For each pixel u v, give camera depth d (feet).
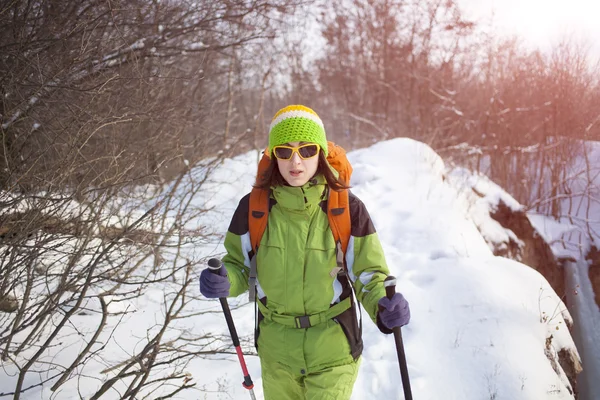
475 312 14.33
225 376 10.98
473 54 49.34
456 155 38.91
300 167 6.64
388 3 52.31
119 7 16.65
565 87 42.91
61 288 9.71
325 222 6.91
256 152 28.19
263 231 6.95
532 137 44.57
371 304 6.67
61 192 10.59
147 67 19.34
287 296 6.93
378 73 54.85
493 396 11.19
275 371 7.29
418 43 52.24
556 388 12.06
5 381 9.84
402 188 23.34
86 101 12.82
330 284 6.93
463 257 17.53
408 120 50.83
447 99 46.44
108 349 11.32
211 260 6.71
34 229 10.12
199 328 12.87
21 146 11.80
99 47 15.02
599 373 28.17
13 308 11.47
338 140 52.75
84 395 9.69
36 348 10.92
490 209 28.30
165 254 16.19
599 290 33.35
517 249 26.89
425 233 19.22
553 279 31.07
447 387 11.47
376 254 6.91
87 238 10.17
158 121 15.94
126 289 13.99
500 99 44.65
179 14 21.11
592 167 41.09
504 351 12.64
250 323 13.37
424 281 16.35
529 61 45.29
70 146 10.53
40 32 14.48
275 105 47.88
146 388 10.19
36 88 12.17
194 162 17.83
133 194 15.23
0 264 9.99
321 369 7.12
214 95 30.30
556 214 39.68
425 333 13.48
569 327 15.89
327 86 56.95
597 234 36.88
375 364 12.01
